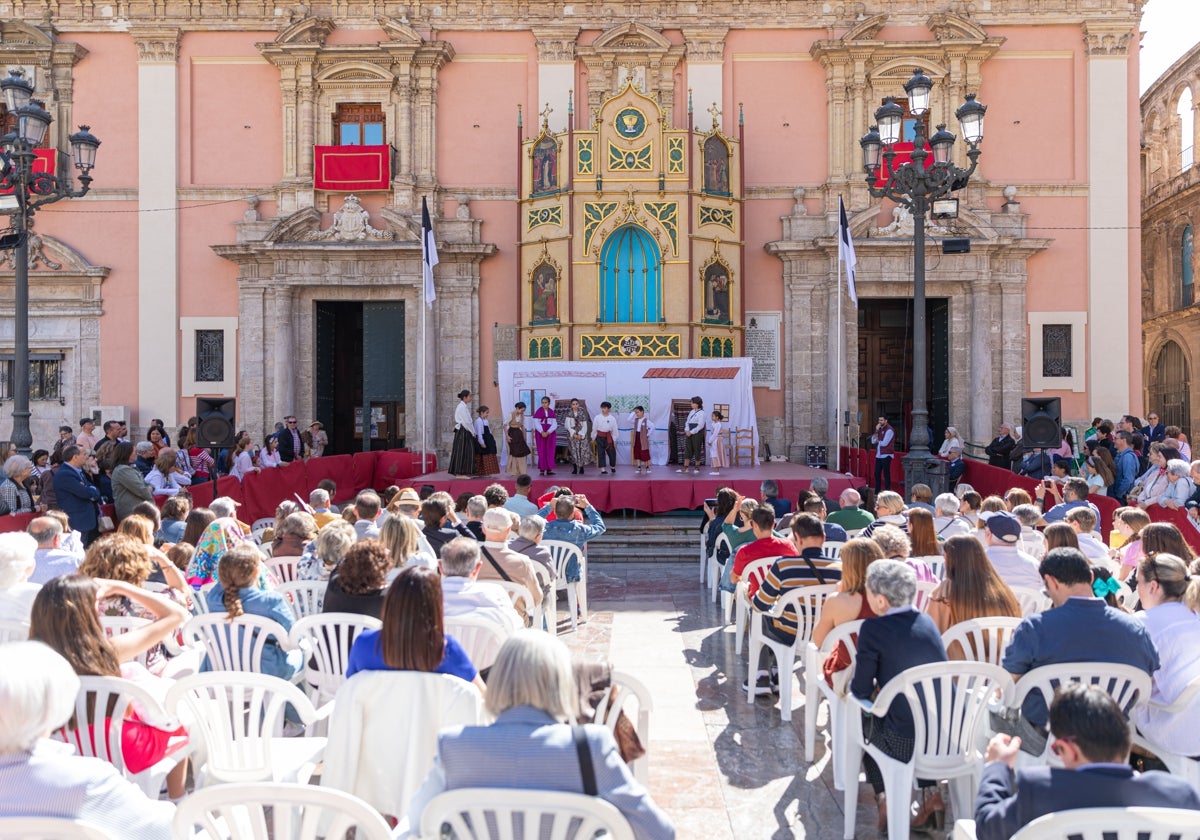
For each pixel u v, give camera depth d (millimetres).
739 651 8992
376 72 22594
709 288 21703
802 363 22609
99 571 5703
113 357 22797
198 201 22891
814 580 7195
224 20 22766
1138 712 5074
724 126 22938
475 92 23031
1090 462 14391
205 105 22938
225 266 22906
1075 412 22672
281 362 22406
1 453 12250
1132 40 22828
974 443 22453
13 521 9961
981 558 5773
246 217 22609
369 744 4086
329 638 5723
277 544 8539
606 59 22781
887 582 5121
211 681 4621
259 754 4707
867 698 5188
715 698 7785
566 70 22922
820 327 22672
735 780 6074
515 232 22938
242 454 17438
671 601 11750
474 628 5809
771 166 22984
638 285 21562
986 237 22109
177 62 22844
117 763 4352
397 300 23188
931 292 22844
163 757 4617
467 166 23000
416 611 4137
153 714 4410
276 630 5625
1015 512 9031
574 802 3094
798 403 22594
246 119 22953
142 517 7168
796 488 16828
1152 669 4848
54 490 10953
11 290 22719
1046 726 4691
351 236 22547
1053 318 22703
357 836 4145
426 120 22844
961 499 10258
